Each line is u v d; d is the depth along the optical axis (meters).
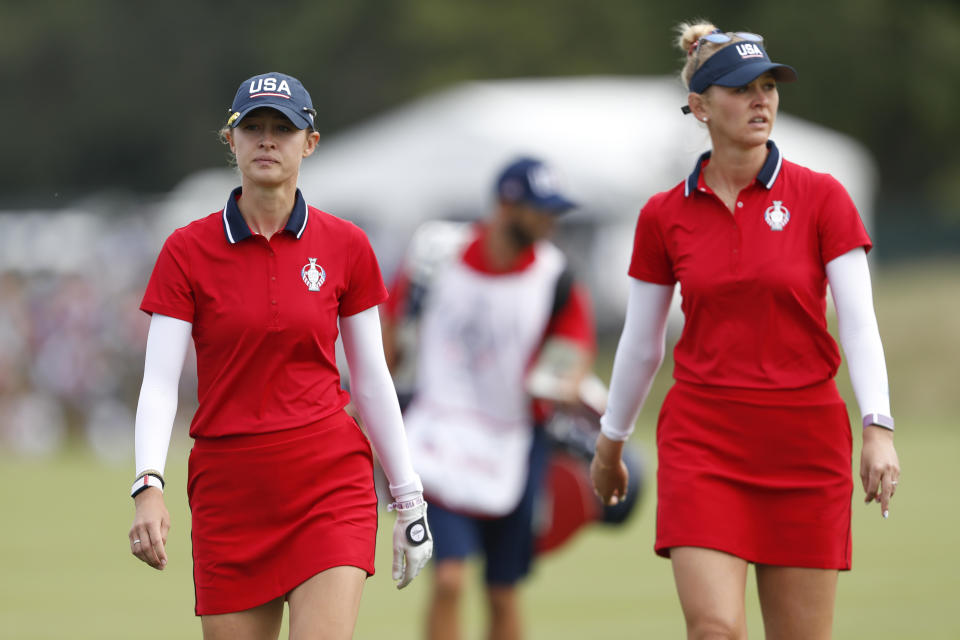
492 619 26.66
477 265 26.50
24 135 197.38
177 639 30.98
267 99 16.89
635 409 19.66
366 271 17.64
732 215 18.27
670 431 18.59
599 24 172.25
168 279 17.00
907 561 40.16
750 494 18.09
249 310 16.91
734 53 18.27
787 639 18.25
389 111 173.50
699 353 18.47
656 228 18.81
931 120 170.38
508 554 26.52
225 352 17.00
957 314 97.44
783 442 18.05
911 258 131.12
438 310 26.66
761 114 18.22
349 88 175.88
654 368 19.41
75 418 89.75
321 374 17.36
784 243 18.09
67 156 198.62
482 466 26.02
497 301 26.44
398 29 174.25
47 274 113.00
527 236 26.42
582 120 106.12
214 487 17.08
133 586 38.31
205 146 191.88
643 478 27.58
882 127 175.00
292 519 17.00
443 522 25.67
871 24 167.00
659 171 102.56
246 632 17.03
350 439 17.42
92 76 193.88
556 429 27.14
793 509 18.05
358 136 123.75
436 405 26.52
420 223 103.94
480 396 26.42
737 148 18.33
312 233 17.30
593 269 99.62
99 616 33.94
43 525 50.31
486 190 103.75
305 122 16.98
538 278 26.58
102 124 194.62
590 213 100.50
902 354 94.31
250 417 17.03
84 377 88.81
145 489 16.59
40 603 35.69
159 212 127.00
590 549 44.97
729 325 18.20
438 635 25.22
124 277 100.62
